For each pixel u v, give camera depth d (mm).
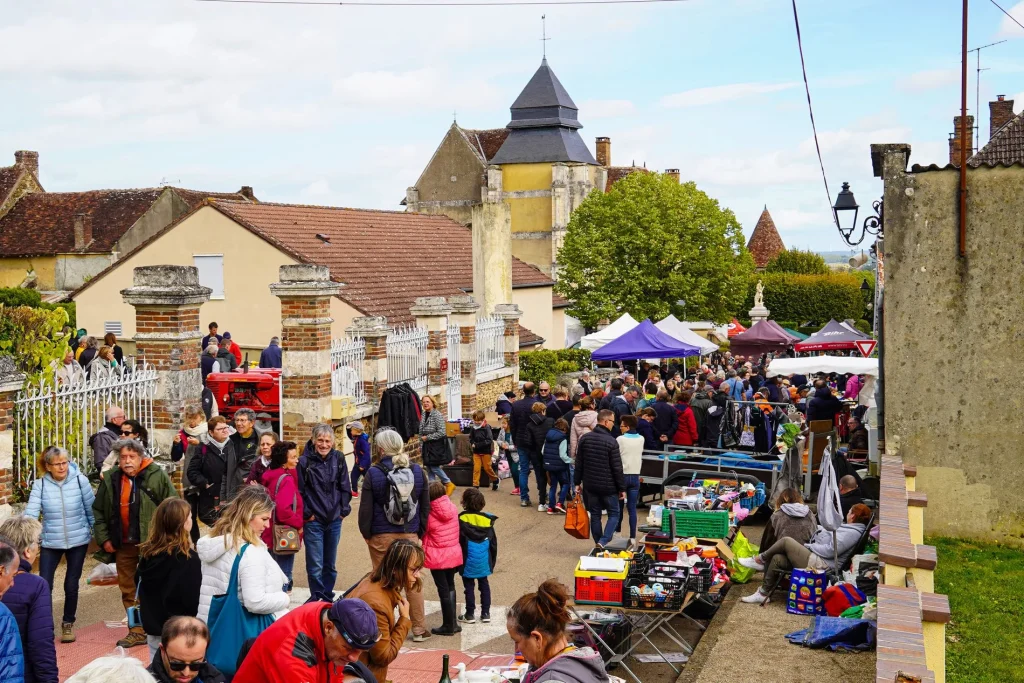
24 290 34531
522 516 15734
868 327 65625
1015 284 14211
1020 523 14359
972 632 10812
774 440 19641
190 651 5516
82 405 12250
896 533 10086
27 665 6441
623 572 9469
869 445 17281
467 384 22875
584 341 30312
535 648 5691
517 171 74000
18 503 11320
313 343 15812
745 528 15023
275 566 7160
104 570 9641
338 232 31688
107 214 56094
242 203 30125
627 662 9750
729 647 9578
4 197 57531
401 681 8711
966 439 14500
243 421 10852
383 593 7039
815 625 9844
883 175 14523
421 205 74562
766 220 96250
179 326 13328
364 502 9844
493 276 28281
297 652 5598
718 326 57406
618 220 55031
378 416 17781
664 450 16875
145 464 9516
